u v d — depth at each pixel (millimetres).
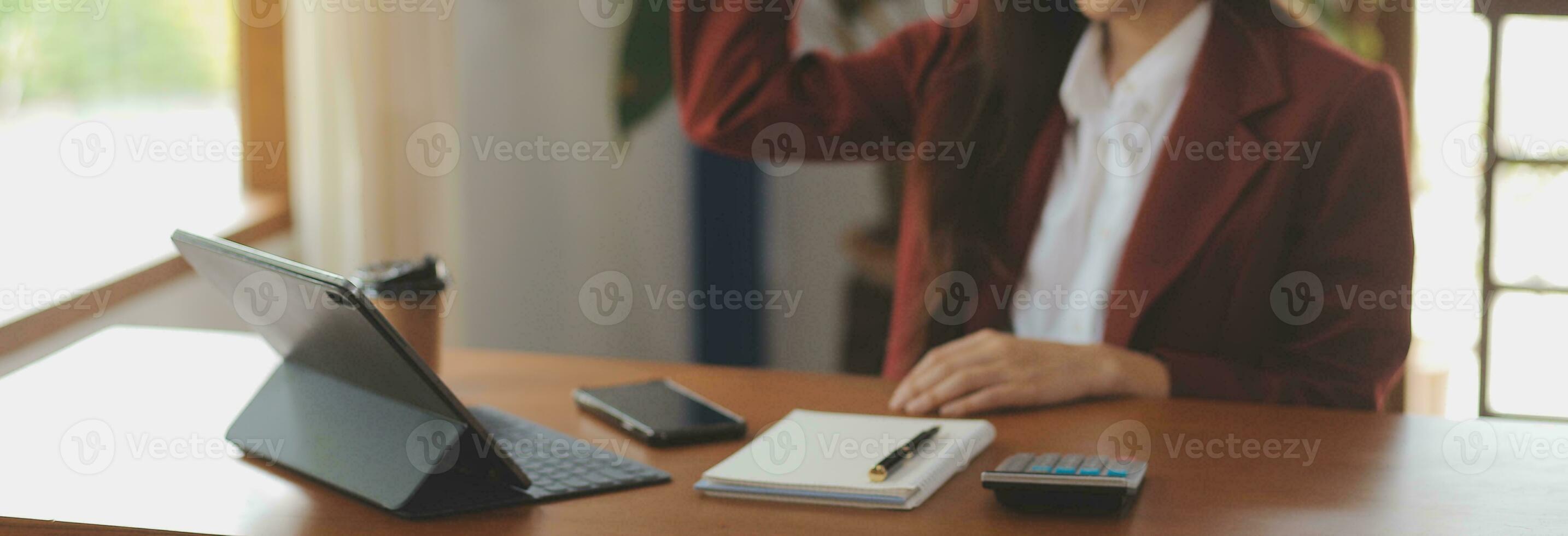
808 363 3451
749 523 860
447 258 2449
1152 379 1269
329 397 1002
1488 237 2535
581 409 1191
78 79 1964
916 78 1884
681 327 3355
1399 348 1469
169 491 922
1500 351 2562
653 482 958
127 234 1996
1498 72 2459
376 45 2232
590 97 3088
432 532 844
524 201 2885
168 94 2156
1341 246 1525
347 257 2262
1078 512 878
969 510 889
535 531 846
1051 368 1227
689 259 3344
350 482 915
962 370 1207
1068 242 1708
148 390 1218
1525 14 2420
